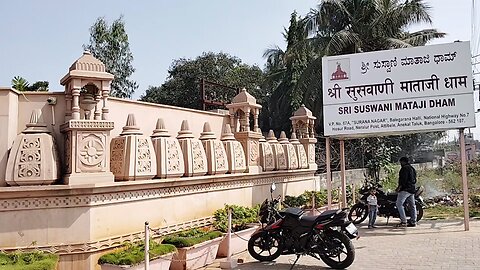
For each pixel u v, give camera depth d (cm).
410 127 1017
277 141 1250
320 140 2261
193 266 689
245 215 906
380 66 1045
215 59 3369
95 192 626
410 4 1973
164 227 755
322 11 2031
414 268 671
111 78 667
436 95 1001
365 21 2019
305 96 2094
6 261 546
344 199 1223
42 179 605
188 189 828
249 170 1046
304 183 1398
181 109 926
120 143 700
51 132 662
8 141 617
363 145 2008
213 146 902
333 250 688
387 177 1964
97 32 2603
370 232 1032
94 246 621
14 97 641
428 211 1373
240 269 701
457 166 2403
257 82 3319
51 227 604
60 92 679
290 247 723
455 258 727
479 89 1314
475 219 1183
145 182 703
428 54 1012
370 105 1048
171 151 770
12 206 591
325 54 1923
